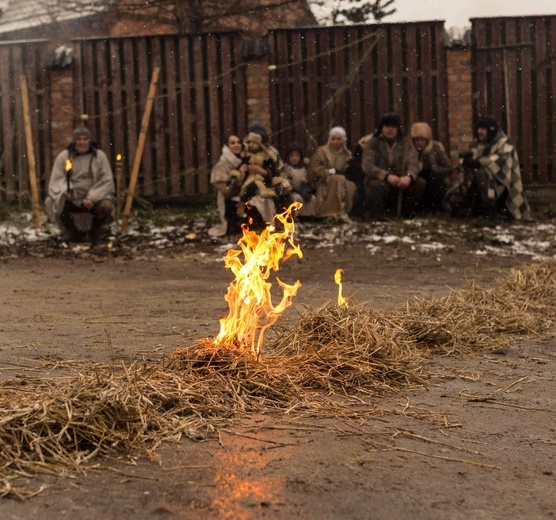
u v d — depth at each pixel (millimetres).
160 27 20938
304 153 15922
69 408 3523
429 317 5895
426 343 5602
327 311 5176
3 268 10656
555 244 12625
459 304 6379
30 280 9516
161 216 15617
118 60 16625
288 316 6625
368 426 3818
